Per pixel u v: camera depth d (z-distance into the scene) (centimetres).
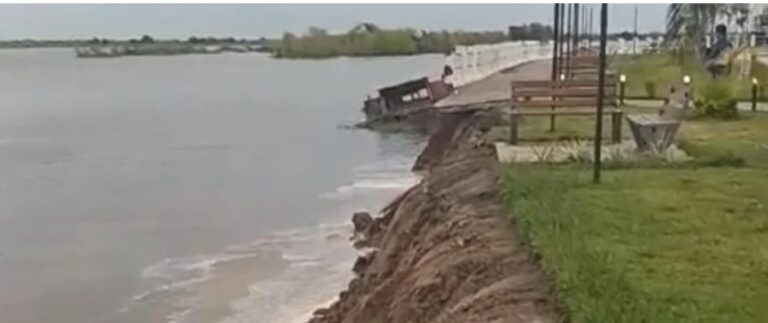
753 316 540
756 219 775
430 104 2905
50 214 1894
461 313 642
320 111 4038
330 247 1461
